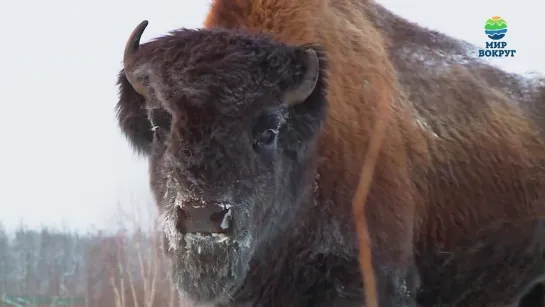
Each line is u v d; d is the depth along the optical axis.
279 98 5.00
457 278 7.68
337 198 5.95
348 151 6.07
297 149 5.39
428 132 7.29
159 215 5.11
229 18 6.34
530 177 8.31
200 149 4.59
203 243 4.64
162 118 4.93
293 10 6.29
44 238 33.00
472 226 7.67
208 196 4.54
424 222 7.12
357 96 6.34
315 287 5.98
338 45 6.43
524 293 8.55
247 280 5.88
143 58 5.07
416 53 7.83
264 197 5.01
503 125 8.20
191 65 4.77
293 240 5.86
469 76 8.24
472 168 7.66
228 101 4.70
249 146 4.83
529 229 8.30
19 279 30.95
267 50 5.00
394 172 6.46
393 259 6.35
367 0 7.65
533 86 9.22
